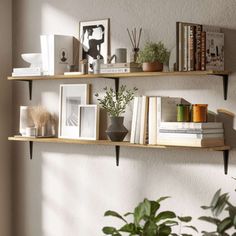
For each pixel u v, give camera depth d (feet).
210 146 10.80
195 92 11.43
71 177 12.94
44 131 13.01
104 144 11.87
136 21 12.02
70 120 12.75
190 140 10.76
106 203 12.50
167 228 10.43
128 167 12.19
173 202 11.69
